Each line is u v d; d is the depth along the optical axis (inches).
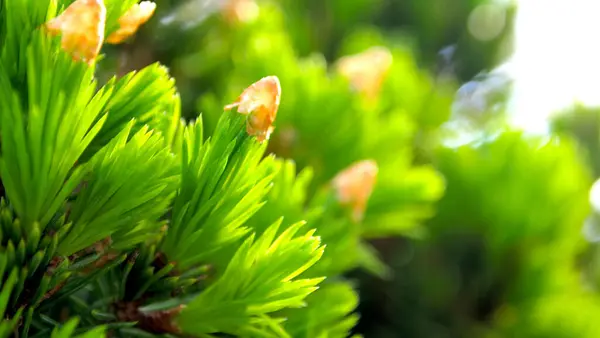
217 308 6.0
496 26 25.3
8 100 5.3
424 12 23.5
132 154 5.5
